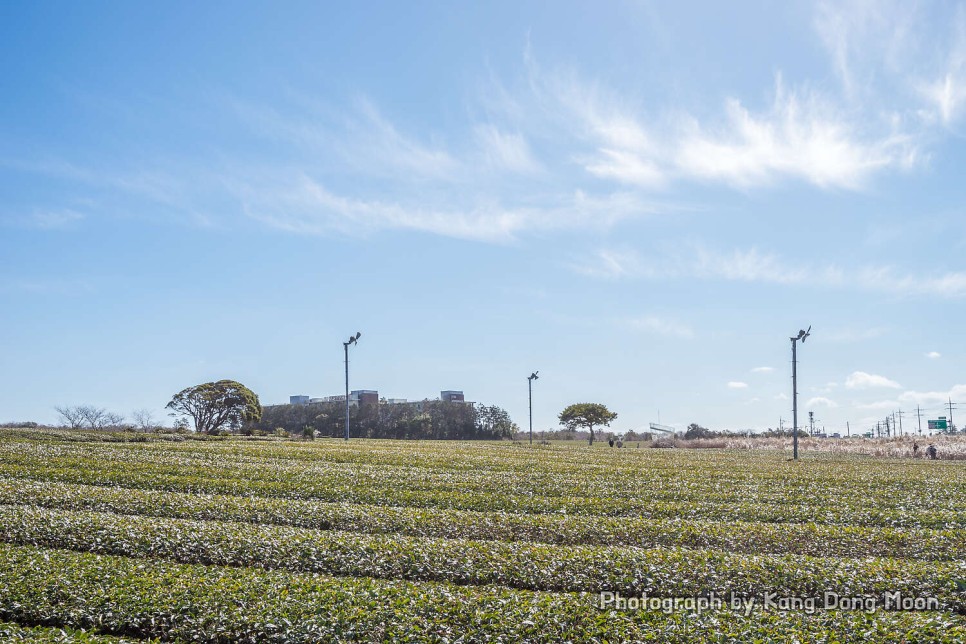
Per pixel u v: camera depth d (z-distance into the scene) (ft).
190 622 48.57
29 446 156.46
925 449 266.16
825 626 48.75
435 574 62.18
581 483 124.47
